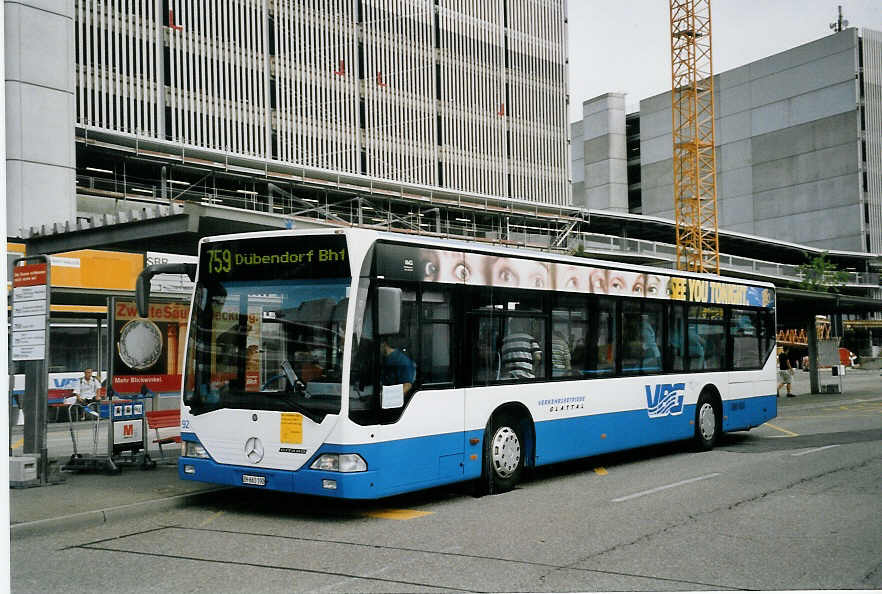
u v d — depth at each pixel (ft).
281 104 169.99
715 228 204.33
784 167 303.07
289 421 28.02
